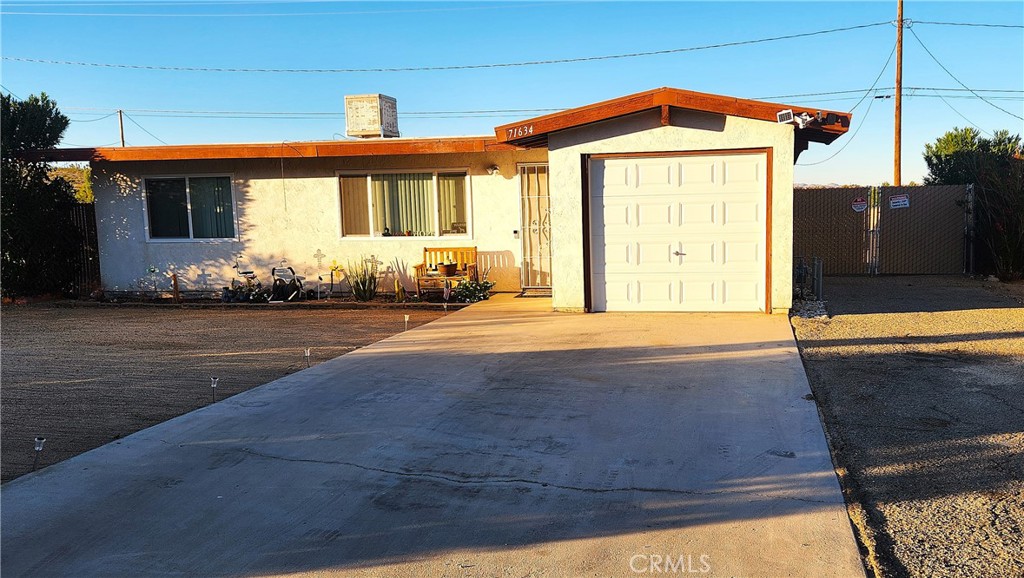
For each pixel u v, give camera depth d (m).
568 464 4.83
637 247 10.65
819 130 10.05
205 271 15.00
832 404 6.02
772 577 3.40
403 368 7.55
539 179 13.70
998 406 5.84
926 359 7.53
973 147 23.91
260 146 13.70
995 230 15.41
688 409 5.90
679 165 10.39
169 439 5.44
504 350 8.30
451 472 4.74
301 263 14.68
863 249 17.00
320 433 5.54
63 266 15.71
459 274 13.60
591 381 6.82
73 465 4.92
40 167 15.33
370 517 4.11
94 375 7.95
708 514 4.05
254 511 4.20
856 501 4.21
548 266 13.83
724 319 9.91
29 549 3.76
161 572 3.54
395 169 14.19
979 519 3.94
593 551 3.68
